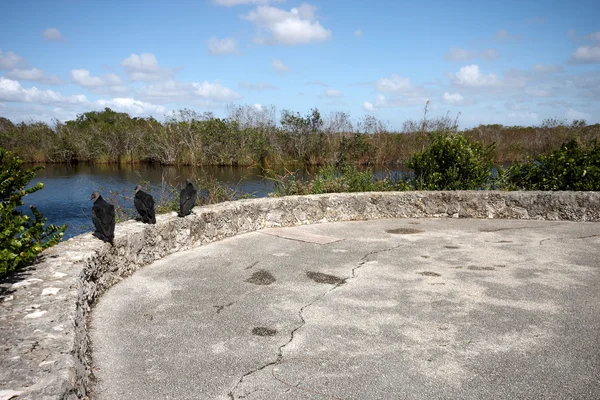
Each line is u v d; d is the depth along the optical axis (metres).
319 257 7.10
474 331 4.39
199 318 4.69
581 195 9.91
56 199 17.58
